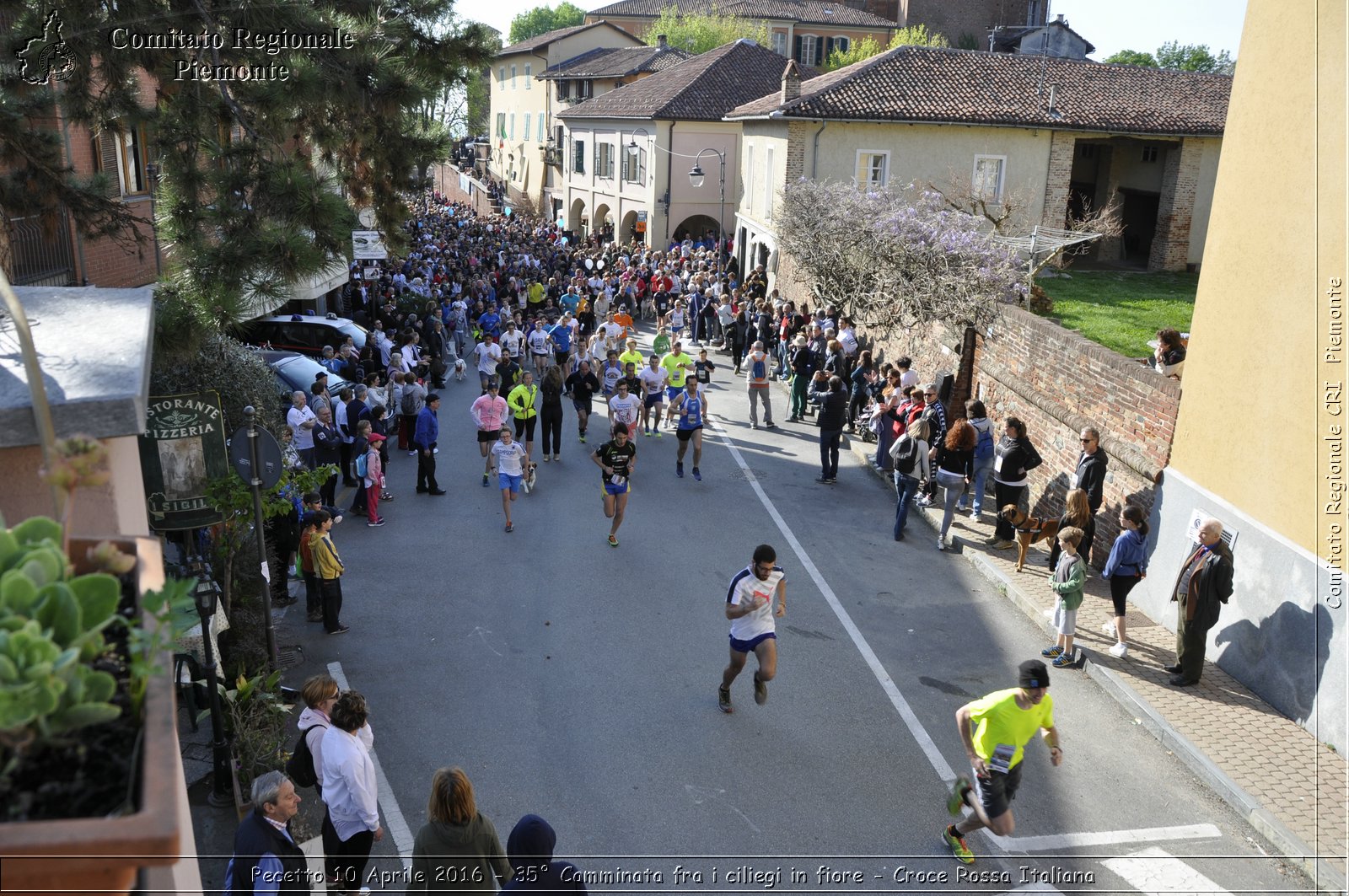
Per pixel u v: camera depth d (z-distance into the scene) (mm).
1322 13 9164
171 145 10750
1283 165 9633
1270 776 8273
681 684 10016
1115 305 22766
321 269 10133
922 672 10391
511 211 62875
